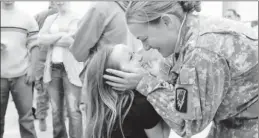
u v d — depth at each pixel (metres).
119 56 1.17
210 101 0.91
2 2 2.00
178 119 0.99
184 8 1.00
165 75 1.15
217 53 0.90
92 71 1.20
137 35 1.02
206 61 0.90
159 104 1.04
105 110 1.17
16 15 2.04
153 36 1.00
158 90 1.07
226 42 0.92
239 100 0.98
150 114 1.14
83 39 1.59
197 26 0.98
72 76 2.03
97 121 1.18
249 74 0.96
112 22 1.49
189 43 0.95
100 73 1.18
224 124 1.08
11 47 2.05
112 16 1.50
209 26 0.97
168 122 1.01
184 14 1.01
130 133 1.13
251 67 0.94
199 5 1.00
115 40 1.48
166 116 1.02
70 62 2.03
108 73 1.17
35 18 2.07
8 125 2.24
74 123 2.00
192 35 0.97
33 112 2.20
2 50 2.03
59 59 2.01
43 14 2.07
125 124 1.14
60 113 2.10
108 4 1.54
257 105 0.99
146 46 1.04
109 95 1.16
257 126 1.01
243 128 1.03
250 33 0.99
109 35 1.49
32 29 2.05
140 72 1.17
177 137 1.95
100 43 1.53
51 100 2.08
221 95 0.92
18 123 2.19
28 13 2.09
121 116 1.14
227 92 0.99
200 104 0.91
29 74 2.10
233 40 0.93
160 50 1.03
